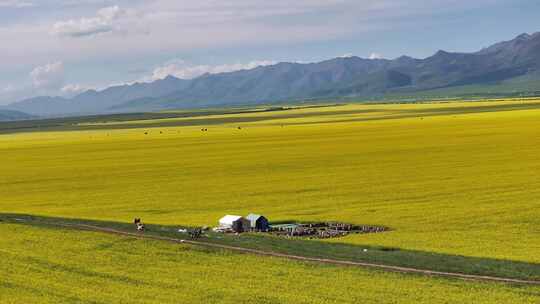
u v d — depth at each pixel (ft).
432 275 159.02
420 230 226.79
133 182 394.93
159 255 188.14
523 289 144.87
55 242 209.36
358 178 367.86
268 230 237.45
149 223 251.39
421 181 346.74
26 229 233.55
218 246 199.11
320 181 362.53
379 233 222.89
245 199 313.94
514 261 172.65
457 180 344.49
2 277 164.35
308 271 165.48
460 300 137.28
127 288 152.46
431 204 279.08
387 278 156.97
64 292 149.79
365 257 180.86
